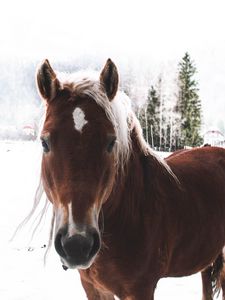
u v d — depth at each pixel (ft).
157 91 134.62
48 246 9.24
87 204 6.95
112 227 8.56
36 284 16.16
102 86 7.96
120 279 8.79
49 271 17.69
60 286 16.10
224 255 12.75
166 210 9.43
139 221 8.84
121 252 8.62
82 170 7.03
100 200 7.41
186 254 10.08
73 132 7.22
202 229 10.32
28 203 31.71
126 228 8.65
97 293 9.65
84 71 8.50
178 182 10.25
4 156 69.00
